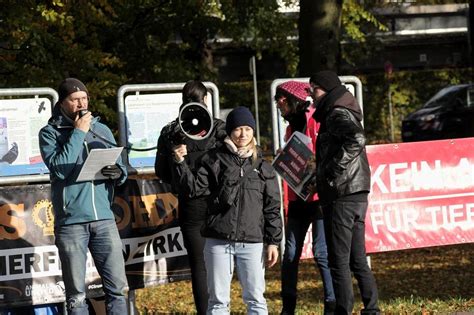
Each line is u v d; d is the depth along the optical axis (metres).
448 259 14.27
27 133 7.86
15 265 7.74
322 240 8.45
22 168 7.85
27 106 7.86
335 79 7.80
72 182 7.02
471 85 32.78
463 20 49.50
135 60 17.03
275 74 44.12
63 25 12.62
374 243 9.39
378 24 25.00
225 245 6.98
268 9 19.78
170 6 16.83
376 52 40.03
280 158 8.00
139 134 8.23
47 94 7.91
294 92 8.41
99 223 7.12
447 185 9.68
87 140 7.20
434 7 48.97
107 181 7.20
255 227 7.00
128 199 8.12
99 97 13.05
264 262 7.61
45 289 7.82
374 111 39.81
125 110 8.19
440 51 49.69
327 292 8.51
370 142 38.47
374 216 9.39
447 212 9.67
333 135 7.61
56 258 7.86
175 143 7.15
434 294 11.22
